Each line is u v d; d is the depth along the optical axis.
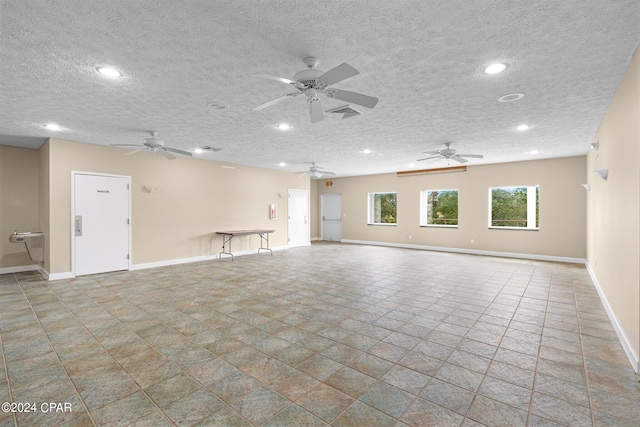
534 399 2.09
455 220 9.67
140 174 6.40
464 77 2.93
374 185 10.70
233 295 4.50
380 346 2.89
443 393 2.16
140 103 3.59
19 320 3.52
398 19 2.04
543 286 5.00
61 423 1.86
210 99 3.47
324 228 12.16
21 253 6.11
